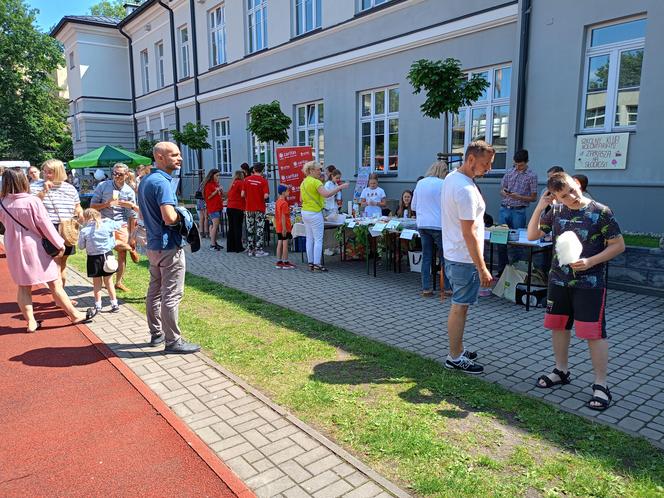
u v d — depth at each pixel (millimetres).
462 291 4070
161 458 3057
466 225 3850
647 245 6652
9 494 2748
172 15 21031
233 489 2721
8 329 5594
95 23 25141
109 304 6559
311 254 8555
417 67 8148
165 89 22672
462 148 10250
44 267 5367
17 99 30797
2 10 29141
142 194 4410
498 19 8945
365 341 4957
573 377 4109
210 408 3646
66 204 6410
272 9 15016
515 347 4828
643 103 7160
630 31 7340
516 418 3434
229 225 10625
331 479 2789
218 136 19531
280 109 14531
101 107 26172
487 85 8180
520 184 7418
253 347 4859
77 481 2854
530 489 2668
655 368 4270
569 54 7902
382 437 3174
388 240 8438
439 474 2805
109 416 3582
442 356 4637
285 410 3576
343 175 13195
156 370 4355
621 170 7492
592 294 3535
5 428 3447
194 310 6191
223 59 18562
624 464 2883
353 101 12578
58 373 4352
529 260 6035
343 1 12414
